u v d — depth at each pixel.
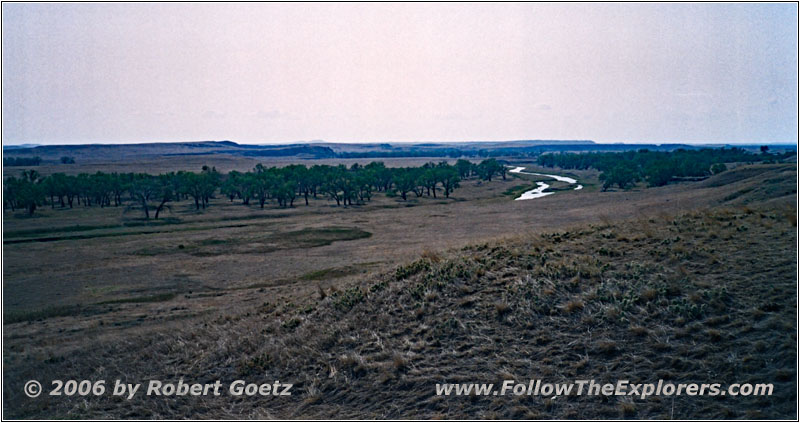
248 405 10.77
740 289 11.34
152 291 34.72
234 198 126.25
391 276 16.84
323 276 34.06
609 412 8.52
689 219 17.67
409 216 77.56
